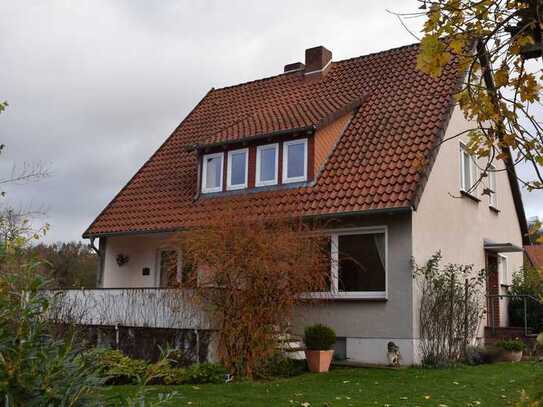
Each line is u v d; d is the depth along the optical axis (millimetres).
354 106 18281
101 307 15094
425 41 5406
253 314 12148
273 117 18609
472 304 16016
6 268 4410
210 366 11992
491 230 20484
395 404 9391
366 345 14852
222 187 18312
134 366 11984
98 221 19594
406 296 14484
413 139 16172
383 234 15203
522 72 5637
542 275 4465
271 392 10422
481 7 5438
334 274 15406
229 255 12109
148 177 20891
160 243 19344
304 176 16828
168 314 13867
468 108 5988
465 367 14156
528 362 14836
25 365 3812
